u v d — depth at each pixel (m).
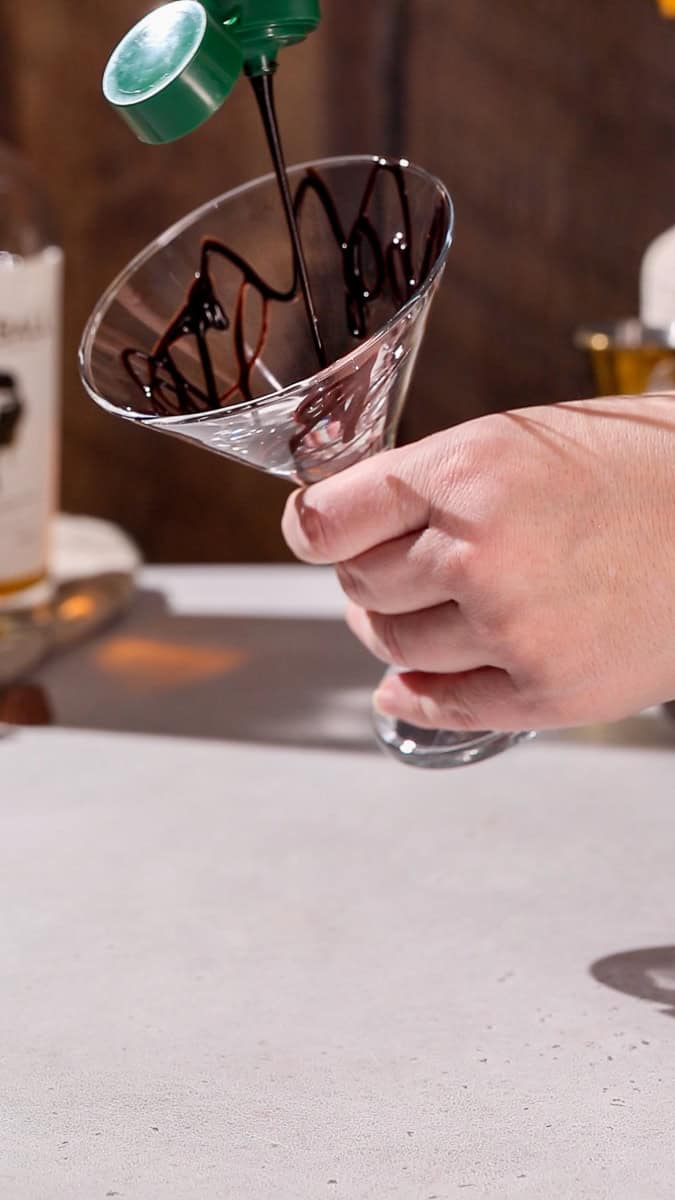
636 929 0.71
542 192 1.24
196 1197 0.58
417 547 0.67
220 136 1.22
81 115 1.22
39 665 0.96
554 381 1.29
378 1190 0.59
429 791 0.81
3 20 1.20
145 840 0.78
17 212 0.98
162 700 0.92
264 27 0.66
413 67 1.21
